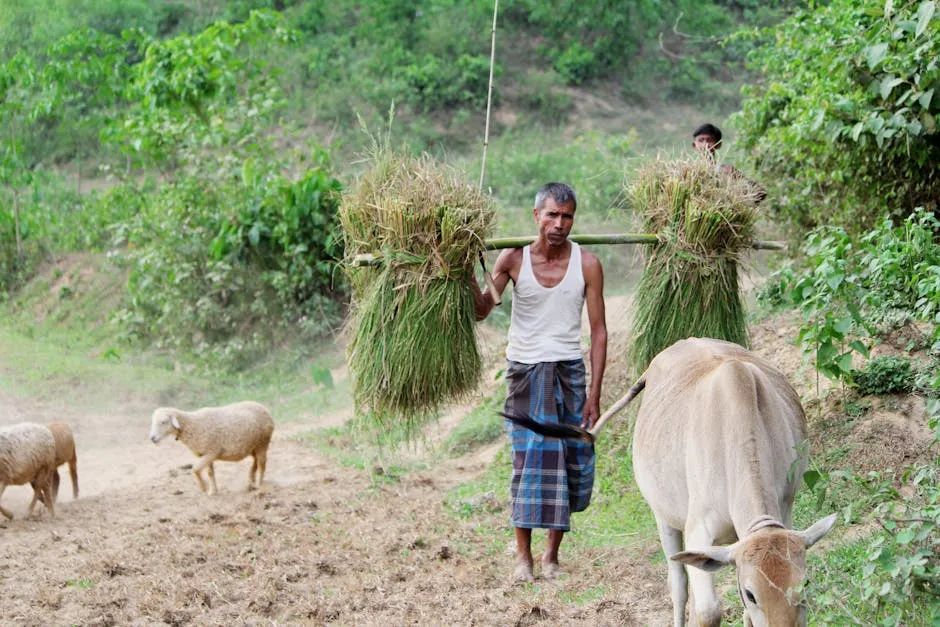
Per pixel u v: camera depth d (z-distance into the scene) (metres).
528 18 21.75
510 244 5.62
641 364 5.96
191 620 5.35
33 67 16.09
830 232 5.81
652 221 5.94
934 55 6.18
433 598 5.57
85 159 18.61
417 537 6.54
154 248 12.83
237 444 7.84
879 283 5.49
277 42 14.50
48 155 18.48
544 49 21.19
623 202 6.39
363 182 5.70
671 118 19.70
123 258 13.94
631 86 20.41
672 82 20.36
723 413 4.12
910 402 6.12
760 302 6.91
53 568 6.11
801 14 9.59
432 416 6.68
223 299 12.54
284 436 9.64
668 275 5.80
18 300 14.89
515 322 5.76
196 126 13.20
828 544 5.27
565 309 5.66
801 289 5.54
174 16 21.38
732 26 21.25
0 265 15.56
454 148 18.73
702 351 4.77
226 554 6.32
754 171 8.59
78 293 14.56
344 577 5.94
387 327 5.55
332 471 8.41
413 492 7.68
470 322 5.64
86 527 7.01
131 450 9.38
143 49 15.34
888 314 5.62
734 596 5.21
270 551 6.34
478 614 5.30
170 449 9.41
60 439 7.46
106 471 8.70
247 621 5.32
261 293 12.35
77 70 15.54
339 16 21.84
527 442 5.71
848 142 7.04
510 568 6.03
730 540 4.18
